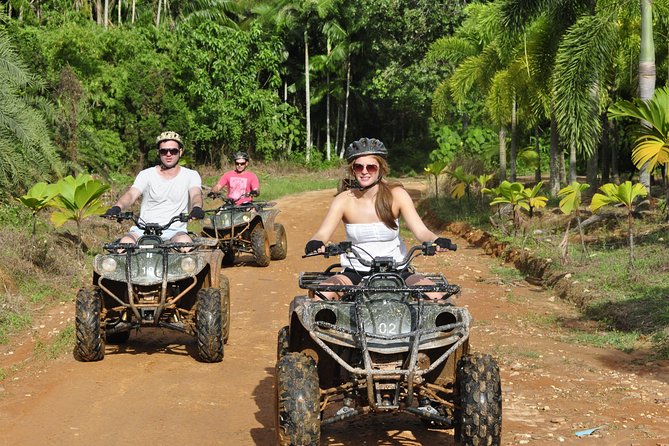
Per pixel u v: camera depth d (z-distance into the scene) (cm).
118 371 796
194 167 3706
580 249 1427
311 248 553
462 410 489
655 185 2461
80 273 1306
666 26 1845
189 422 635
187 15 4250
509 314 1088
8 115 1582
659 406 675
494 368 496
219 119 3834
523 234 1662
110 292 825
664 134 1189
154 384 748
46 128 1873
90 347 819
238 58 3956
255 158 4350
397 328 523
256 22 4106
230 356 862
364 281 546
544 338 955
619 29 1900
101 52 3225
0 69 1644
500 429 486
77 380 762
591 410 662
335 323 544
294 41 4656
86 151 2291
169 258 831
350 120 5247
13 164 1562
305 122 5109
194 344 927
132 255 831
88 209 1374
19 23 2895
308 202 2836
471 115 4025
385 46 4441
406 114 5366
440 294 574
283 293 1255
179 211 912
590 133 1667
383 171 586
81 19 3234
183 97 3847
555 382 754
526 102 2280
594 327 1004
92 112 3114
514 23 1862
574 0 1938
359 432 599
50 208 1644
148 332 995
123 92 3272
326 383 552
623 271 1191
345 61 4709
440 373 552
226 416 651
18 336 964
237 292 1270
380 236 583
